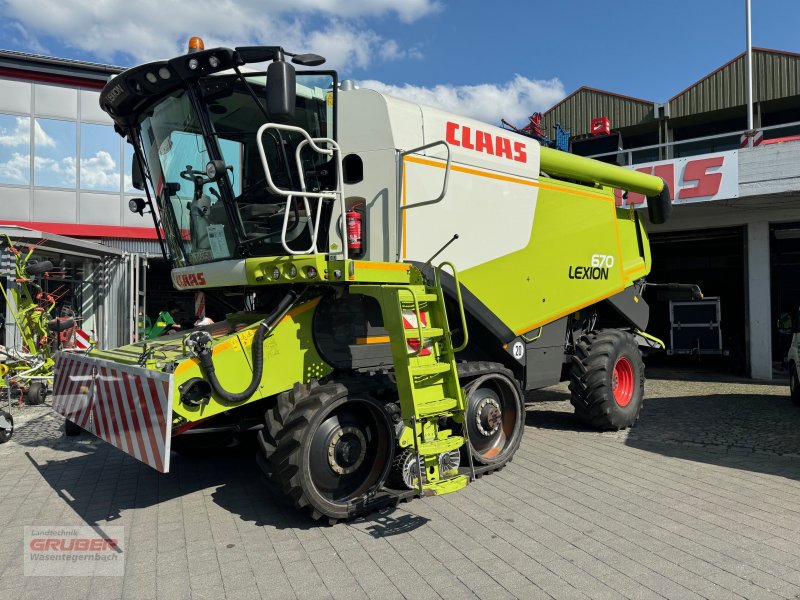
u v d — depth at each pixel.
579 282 6.96
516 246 6.06
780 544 3.82
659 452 6.20
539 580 3.35
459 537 3.98
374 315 4.95
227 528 4.21
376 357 4.94
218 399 4.03
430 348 4.54
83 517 4.47
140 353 4.79
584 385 6.93
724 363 15.65
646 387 11.36
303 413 4.09
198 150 4.74
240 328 4.69
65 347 10.91
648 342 8.45
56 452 6.47
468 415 5.25
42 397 9.45
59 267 11.30
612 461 5.85
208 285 5.00
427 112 5.20
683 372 13.84
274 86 3.92
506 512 4.44
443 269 5.26
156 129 5.14
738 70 23.03
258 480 5.39
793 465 5.69
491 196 5.77
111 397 4.41
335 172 4.57
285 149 4.58
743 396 10.07
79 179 15.49
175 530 4.19
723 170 10.70
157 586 3.35
